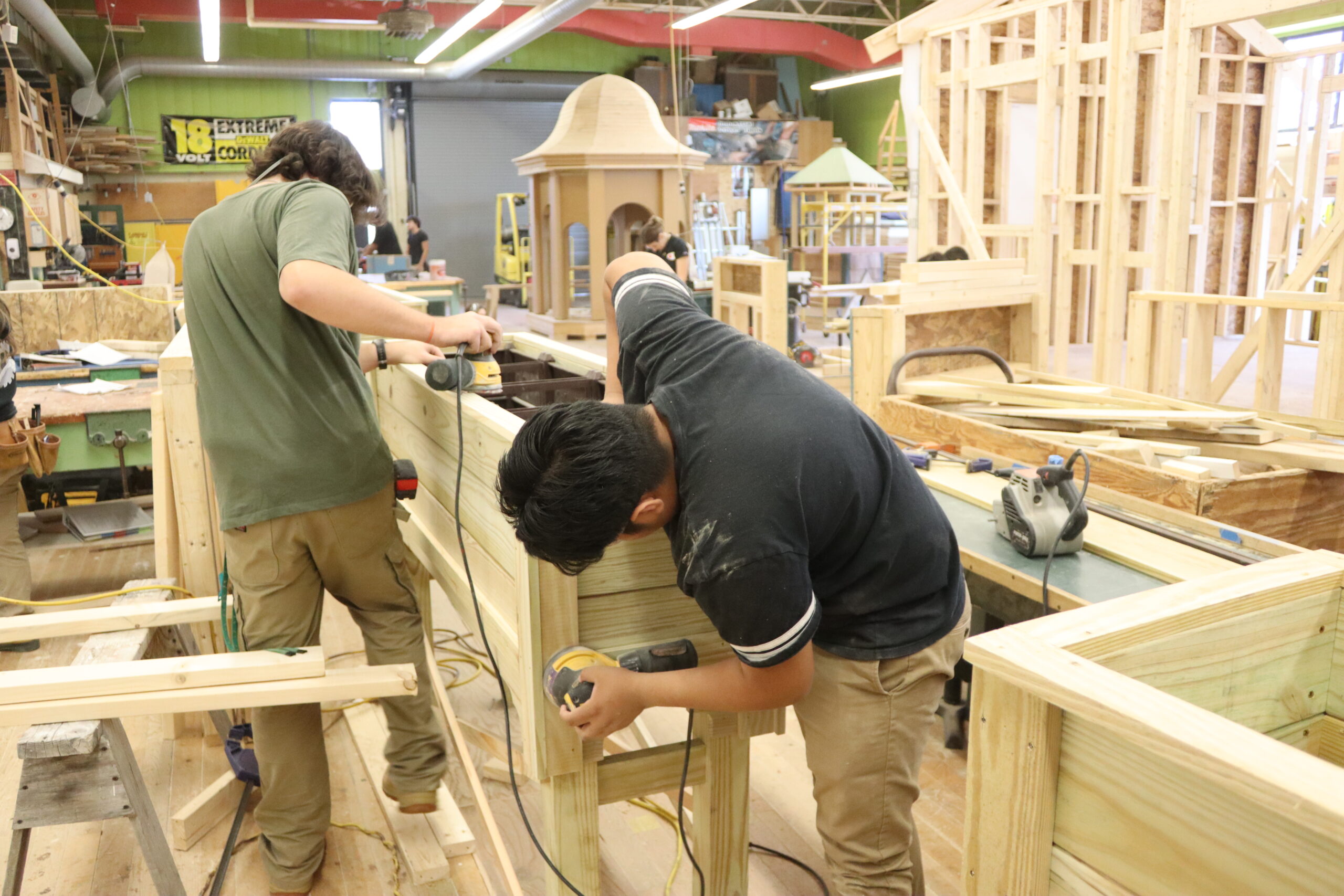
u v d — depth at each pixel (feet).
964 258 14.60
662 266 5.35
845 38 50.47
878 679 4.66
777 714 5.38
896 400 11.84
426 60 40.55
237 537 6.09
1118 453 9.12
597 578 4.79
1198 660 3.18
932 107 20.42
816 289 24.29
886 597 4.60
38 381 13.39
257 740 6.32
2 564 11.19
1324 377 11.91
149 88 46.68
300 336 5.89
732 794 5.47
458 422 5.85
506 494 3.78
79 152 39.91
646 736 8.21
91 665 5.68
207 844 7.14
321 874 6.79
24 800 5.26
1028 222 22.45
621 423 3.71
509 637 5.17
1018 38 21.20
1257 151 28.50
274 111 49.01
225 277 5.80
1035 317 14.16
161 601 7.04
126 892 6.59
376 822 7.43
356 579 6.52
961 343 13.93
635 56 54.39
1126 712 2.39
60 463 11.91
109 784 5.36
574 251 48.24
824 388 4.34
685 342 4.46
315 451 5.96
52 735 5.09
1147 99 24.23
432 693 8.04
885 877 5.10
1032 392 11.35
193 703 5.42
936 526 4.70
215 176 48.39
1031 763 2.79
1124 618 3.02
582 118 34.55
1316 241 15.97
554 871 5.07
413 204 52.24
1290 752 2.17
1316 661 3.52
